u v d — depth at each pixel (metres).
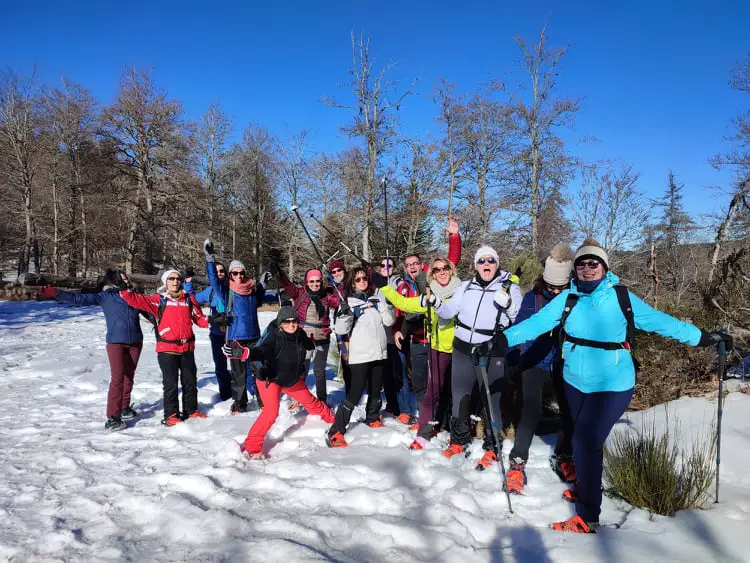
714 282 5.98
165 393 5.35
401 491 3.40
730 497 3.25
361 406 6.00
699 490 3.20
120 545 2.87
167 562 2.68
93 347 11.08
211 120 34.19
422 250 25.22
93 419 5.68
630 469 3.35
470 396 4.17
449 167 24.84
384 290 4.48
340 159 25.61
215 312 5.91
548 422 4.84
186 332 5.42
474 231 25.55
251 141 34.50
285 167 31.23
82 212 33.69
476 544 2.86
